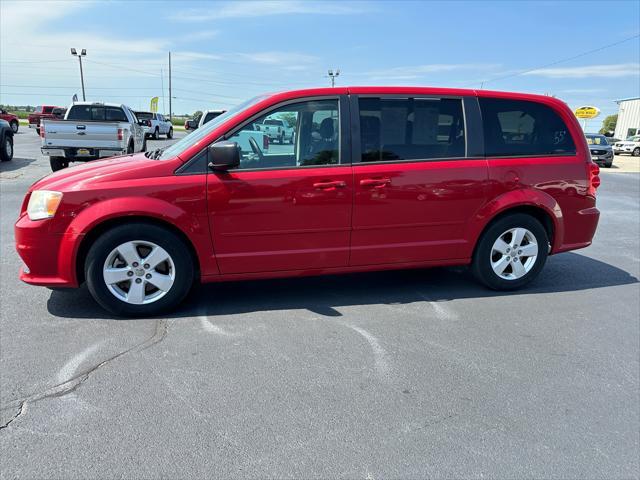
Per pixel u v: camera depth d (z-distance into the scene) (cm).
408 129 446
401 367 339
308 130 426
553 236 498
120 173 398
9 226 727
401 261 459
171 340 373
